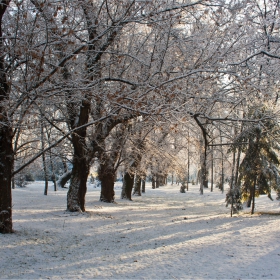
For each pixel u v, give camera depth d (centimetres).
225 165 3906
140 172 2516
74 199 1512
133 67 1256
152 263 709
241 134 1482
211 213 1838
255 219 1360
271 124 1505
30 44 784
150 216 1594
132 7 976
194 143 2011
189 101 1178
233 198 1612
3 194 960
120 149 2033
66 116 1432
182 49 1212
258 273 620
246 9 1129
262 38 1230
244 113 1477
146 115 899
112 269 670
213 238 962
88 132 1911
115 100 844
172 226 1241
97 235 1055
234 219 1404
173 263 704
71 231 1099
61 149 1644
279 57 945
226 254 767
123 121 1566
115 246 898
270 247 816
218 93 1185
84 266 698
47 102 904
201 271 641
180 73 1043
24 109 784
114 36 1098
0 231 960
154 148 2311
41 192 3231
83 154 1501
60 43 810
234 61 1171
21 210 1560
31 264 712
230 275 612
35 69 743
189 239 966
